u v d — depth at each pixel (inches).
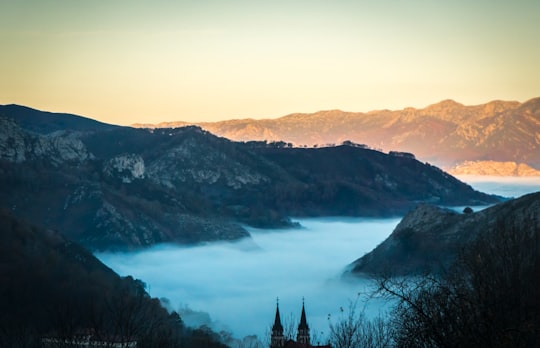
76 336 2573.8
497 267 1708.9
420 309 1385.3
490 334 1328.7
